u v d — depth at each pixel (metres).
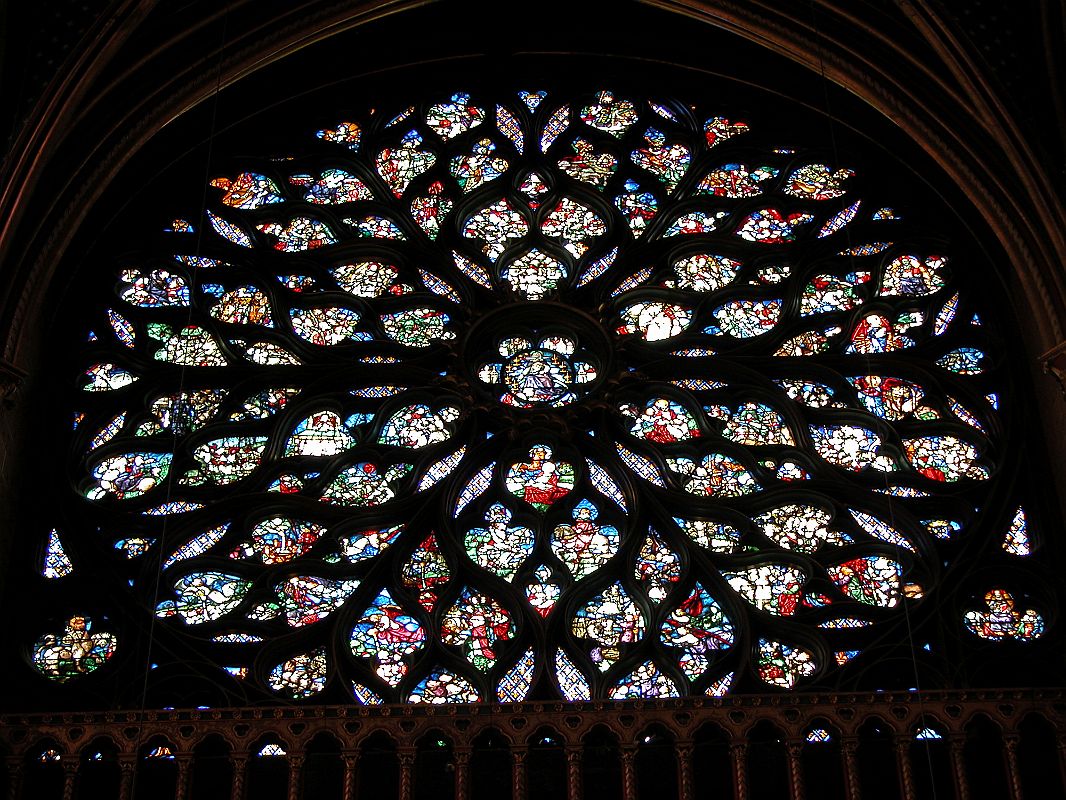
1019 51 26.58
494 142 30.50
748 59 30.34
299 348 27.86
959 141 27.14
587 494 26.14
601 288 28.50
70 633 24.77
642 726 22.55
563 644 24.56
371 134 30.50
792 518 26.09
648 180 30.02
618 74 31.08
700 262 29.05
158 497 26.14
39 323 26.83
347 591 25.33
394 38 30.50
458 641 24.66
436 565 25.53
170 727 22.56
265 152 30.28
